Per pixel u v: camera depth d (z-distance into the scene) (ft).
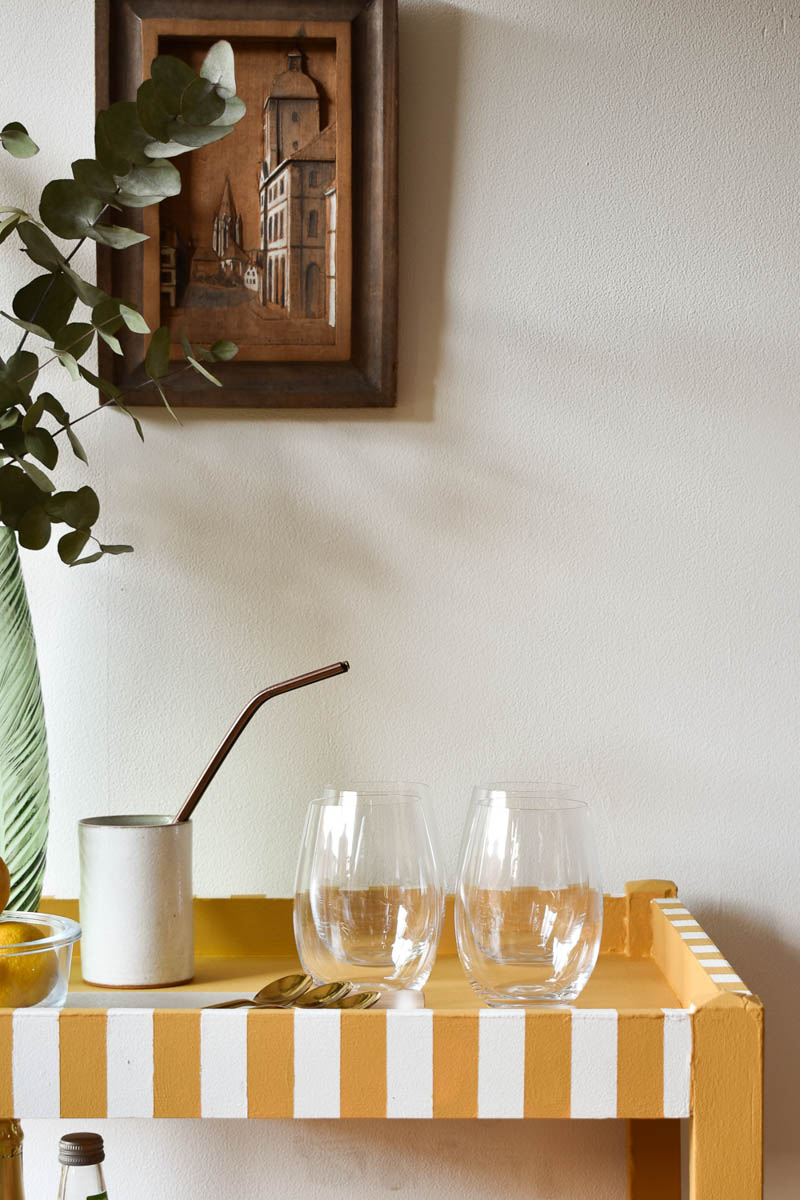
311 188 2.86
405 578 2.91
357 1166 2.87
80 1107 1.98
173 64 2.34
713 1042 1.96
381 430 2.91
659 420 2.91
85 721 2.92
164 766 2.91
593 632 2.91
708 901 2.90
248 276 2.86
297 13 2.82
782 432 2.91
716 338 2.91
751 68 2.91
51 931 2.34
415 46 2.90
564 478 2.91
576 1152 2.85
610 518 2.91
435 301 2.91
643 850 2.90
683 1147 2.83
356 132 2.85
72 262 2.89
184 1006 2.33
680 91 2.91
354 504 2.92
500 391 2.91
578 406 2.91
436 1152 2.86
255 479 2.92
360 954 2.35
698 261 2.91
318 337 2.86
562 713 2.91
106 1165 2.87
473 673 2.91
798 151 2.92
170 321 2.86
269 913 2.77
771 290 2.91
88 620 2.92
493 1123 2.86
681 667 2.91
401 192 2.90
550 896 2.25
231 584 2.92
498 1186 2.86
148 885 2.44
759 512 2.91
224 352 2.67
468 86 2.90
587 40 2.91
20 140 2.48
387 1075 1.98
